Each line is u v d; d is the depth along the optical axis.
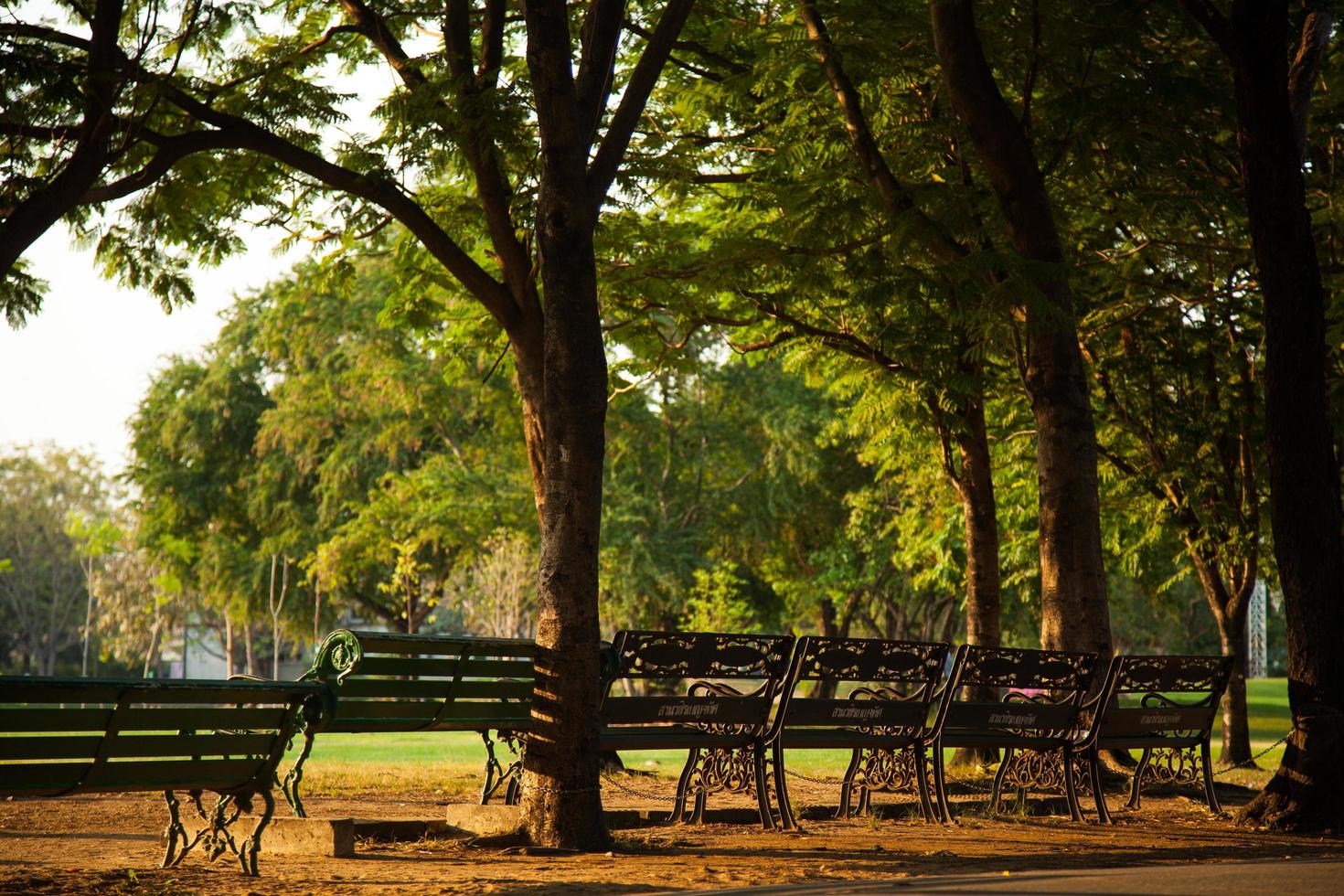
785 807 9.45
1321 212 17.06
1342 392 16.16
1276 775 10.41
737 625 40.00
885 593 48.44
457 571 45.91
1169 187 15.85
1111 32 13.78
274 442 47.66
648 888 6.25
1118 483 23.91
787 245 15.48
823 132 16.00
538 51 8.66
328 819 7.88
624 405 43.09
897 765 10.66
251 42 15.16
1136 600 47.78
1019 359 14.55
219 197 14.88
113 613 65.06
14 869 6.89
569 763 8.34
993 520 17.61
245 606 50.41
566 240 8.67
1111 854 8.11
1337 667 10.38
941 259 14.20
